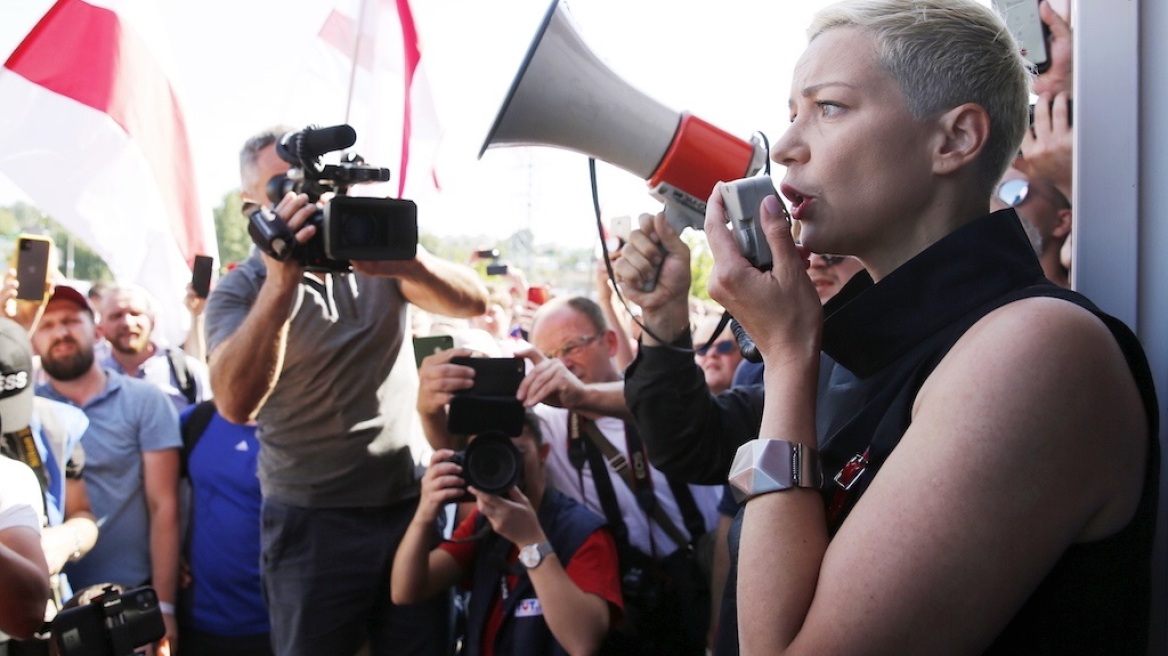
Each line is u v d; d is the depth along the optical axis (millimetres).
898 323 1120
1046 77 2102
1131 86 1395
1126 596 997
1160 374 1376
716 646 1263
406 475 3109
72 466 3342
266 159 3096
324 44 4648
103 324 4652
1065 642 989
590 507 2938
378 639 3051
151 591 2160
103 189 3936
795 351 1120
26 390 2715
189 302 5023
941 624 913
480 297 3211
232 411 2855
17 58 3848
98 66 3900
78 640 2045
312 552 2996
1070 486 927
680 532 2906
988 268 1091
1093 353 947
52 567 2957
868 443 1110
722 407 1932
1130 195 1400
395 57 4406
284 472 3016
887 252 1172
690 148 1892
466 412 2678
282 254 2600
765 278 1133
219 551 3713
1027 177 2295
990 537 909
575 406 2729
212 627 3709
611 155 1941
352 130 2564
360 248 2582
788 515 1047
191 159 4090
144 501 3762
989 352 964
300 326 2898
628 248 1910
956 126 1110
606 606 2646
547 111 1890
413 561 2783
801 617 995
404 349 3127
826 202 1154
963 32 1110
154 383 4168
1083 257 1438
